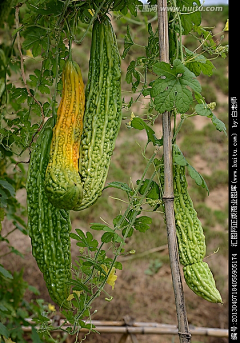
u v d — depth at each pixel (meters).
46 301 2.63
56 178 1.08
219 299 1.11
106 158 1.12
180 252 1.14
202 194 3.88
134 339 1.96
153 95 1.09
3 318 1.70
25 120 1.38
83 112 1.12
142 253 3.22
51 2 1.21
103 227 1.14
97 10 1.14
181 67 1.08
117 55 1.15
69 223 1.16
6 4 1.53
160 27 1.12
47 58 1.36
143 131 4.41
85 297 1.20
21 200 3.08
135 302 2.77
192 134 4.45
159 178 1.18
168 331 1.97
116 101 1.14
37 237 1.14
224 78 4.95
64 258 1.14
